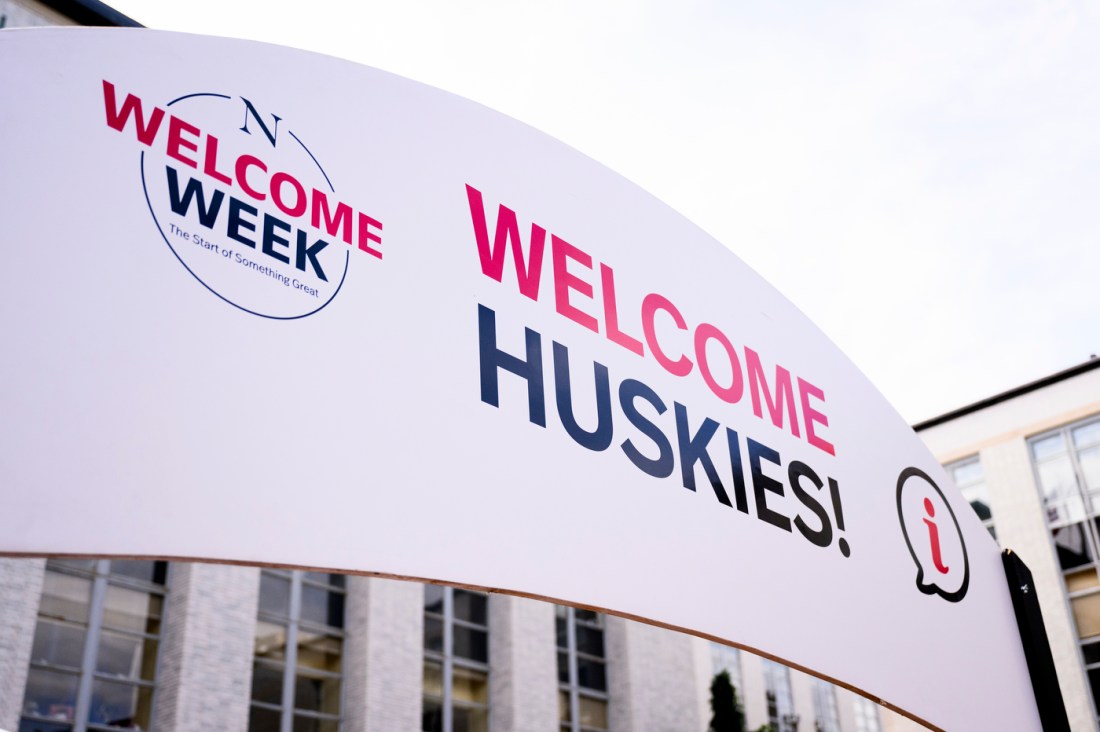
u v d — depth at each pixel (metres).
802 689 28.12
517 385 3.10
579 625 21.38
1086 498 17.92
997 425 19.44
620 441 3.32
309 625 16.45
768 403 3.95
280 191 2.79
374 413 2.70
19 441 2.11
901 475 4.34
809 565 3.69
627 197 3.91
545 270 3.41
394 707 16.52
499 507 2.87
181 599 14.56
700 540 3.38
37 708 12.84
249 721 15.03
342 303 2.78
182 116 2.67
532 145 3.63
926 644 3.95
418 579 2.61
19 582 12.67
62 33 2.55
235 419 2.42
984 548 4.57
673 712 21.70
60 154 2.40
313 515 2.46
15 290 2.21
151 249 2.45
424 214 3.12
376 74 3.25
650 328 3.67
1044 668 4.34
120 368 2.29
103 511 2.16
